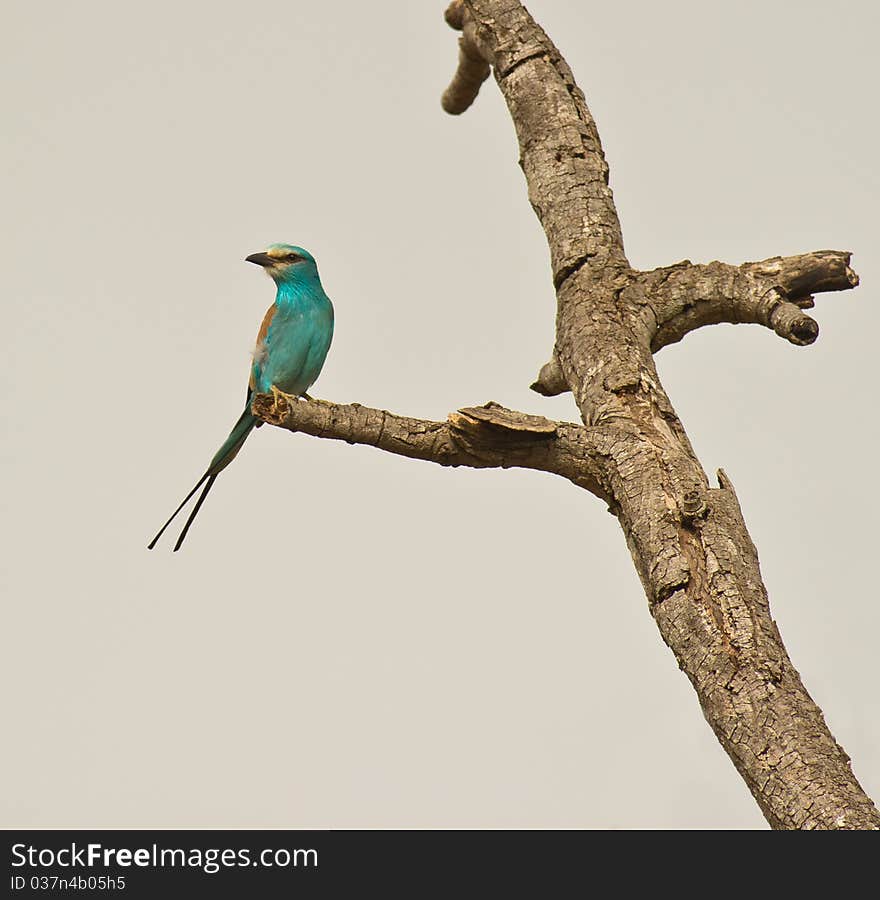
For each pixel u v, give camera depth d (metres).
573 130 10.56
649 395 8.87
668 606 7.60
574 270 9.85
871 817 6.41
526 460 8.48
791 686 7.14
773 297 8.91
